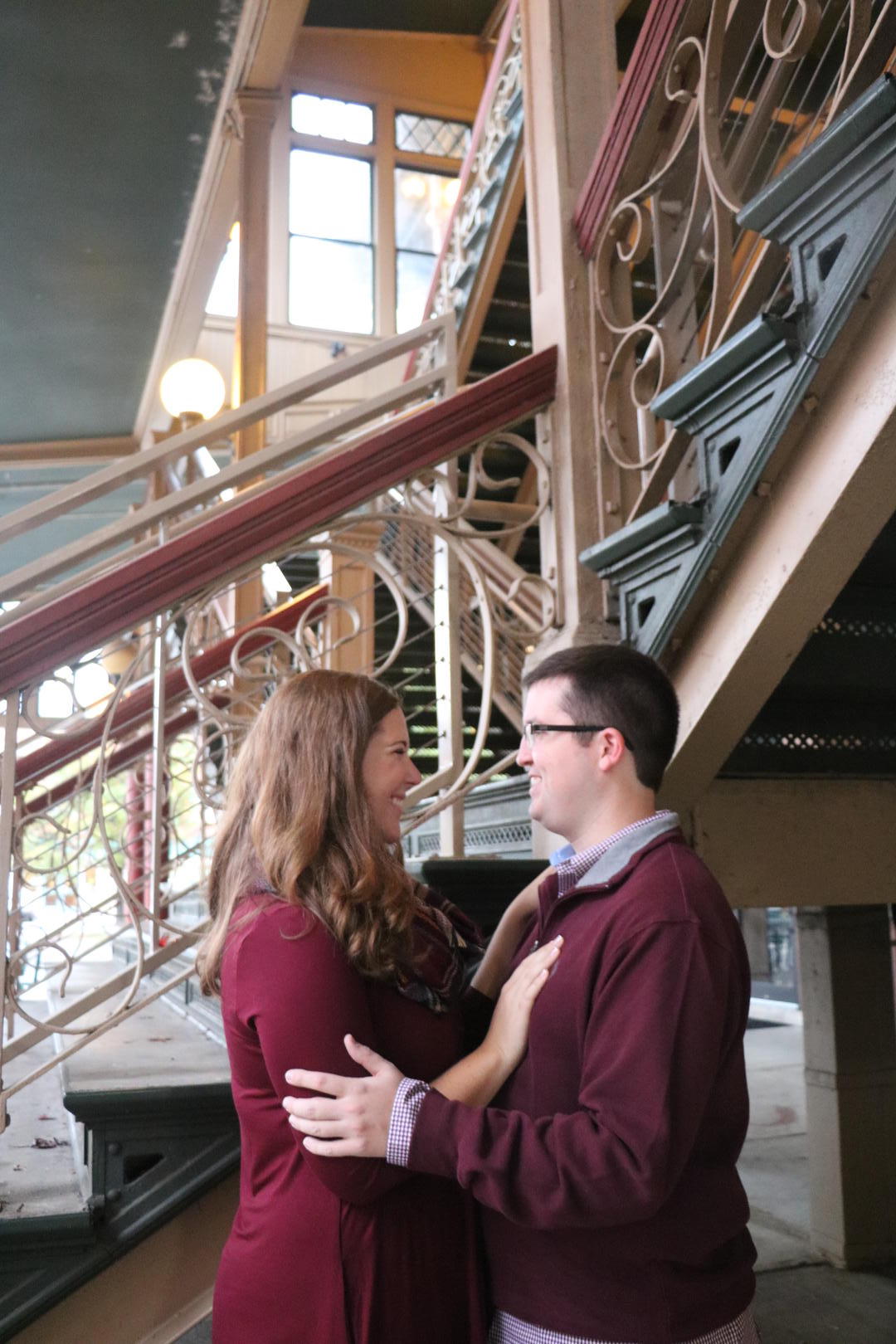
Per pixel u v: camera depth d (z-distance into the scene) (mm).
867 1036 4227
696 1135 1091
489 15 11898
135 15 4547
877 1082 4203
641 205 2242
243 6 4582
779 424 1780
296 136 11312
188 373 5527
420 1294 1233
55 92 4941
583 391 2393
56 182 5516
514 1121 1120
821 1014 4270
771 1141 5645
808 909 4332
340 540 4059
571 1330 1188
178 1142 1812
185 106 5145
